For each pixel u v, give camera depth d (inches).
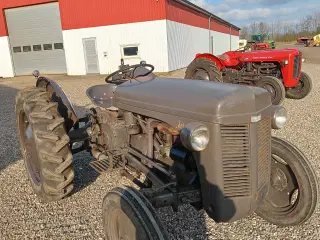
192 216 106.6
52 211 114.0
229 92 76.6
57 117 109.9
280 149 99.0
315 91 346.3
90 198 122.0
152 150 96.8
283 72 281.0
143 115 97.3
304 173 93.8
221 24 1149.1
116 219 78.4
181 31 677.9
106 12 605.0
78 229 102.4
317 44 1606.8
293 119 230.8
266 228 99.5
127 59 611.8
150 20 577.6
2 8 701.3
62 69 692.7
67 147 110.0
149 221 69.6
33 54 712.4
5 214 113.2
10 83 590.9
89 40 633.6
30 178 126.0
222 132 75.0
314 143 174.4
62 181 108.4
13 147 190.1
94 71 647.1
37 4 673.0
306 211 93.5
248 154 77.7
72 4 627.5
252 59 290.0
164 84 96.0
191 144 73.3
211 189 78.8
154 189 81.7
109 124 116.1
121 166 108.1
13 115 293.3
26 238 98.9
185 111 81.3
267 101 83.8
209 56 304.5
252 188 80.4
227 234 96.8
